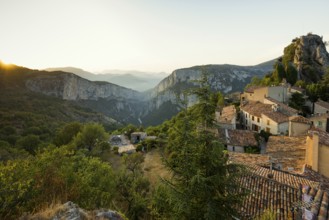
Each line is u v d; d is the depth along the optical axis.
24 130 83.00
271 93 56.94
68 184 11.47
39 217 6.70
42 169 11.42
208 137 8.39
